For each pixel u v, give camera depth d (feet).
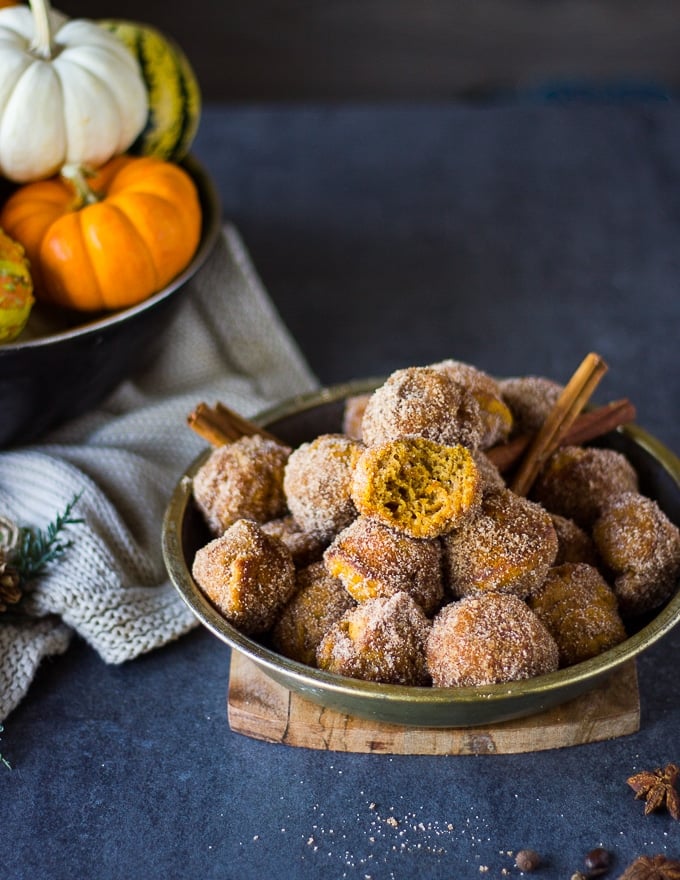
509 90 5.14
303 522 2.02
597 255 3.09
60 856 1.91
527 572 1.91
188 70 2.66
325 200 3.23
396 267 3.04
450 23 5.31
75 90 2.34
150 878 1.88
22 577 2.14
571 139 3.52
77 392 2.34
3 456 2.33
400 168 3.37
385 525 1.91
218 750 2.03
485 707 1.83
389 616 1.86
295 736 2.01
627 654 1.83
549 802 1.94
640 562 1.99
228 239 2.75
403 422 1.94
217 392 2.51
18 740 2.05
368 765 1.99
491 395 2.09
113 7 5.11
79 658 2.17
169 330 2.64
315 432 2.24
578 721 1.98
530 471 2.11
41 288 2.36
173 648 2.18
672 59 5.24
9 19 2.42
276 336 2.71
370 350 2.82
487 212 3.21
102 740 2.05
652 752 2.00
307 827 1.93
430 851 1.90
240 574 1.90
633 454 2.18
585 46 5.29
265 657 1.84
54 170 2.40
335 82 5.18
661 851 1.89
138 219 2.34
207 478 2.06
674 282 3.01
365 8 5.31
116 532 2.24
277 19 5.23
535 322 2.90
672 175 3.37
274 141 3.48
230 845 1.91
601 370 2.11
